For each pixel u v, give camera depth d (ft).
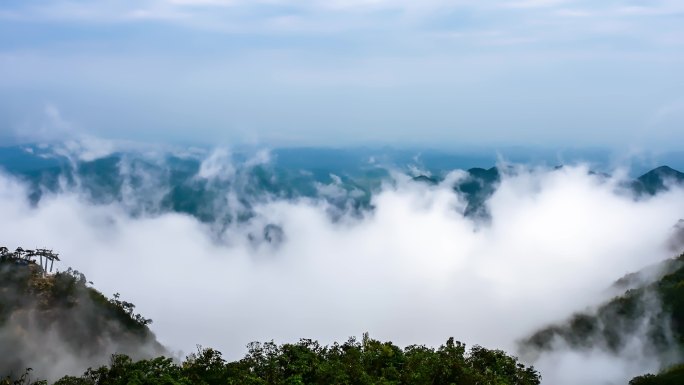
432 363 195.52
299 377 185.57
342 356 211.00
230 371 200.95
